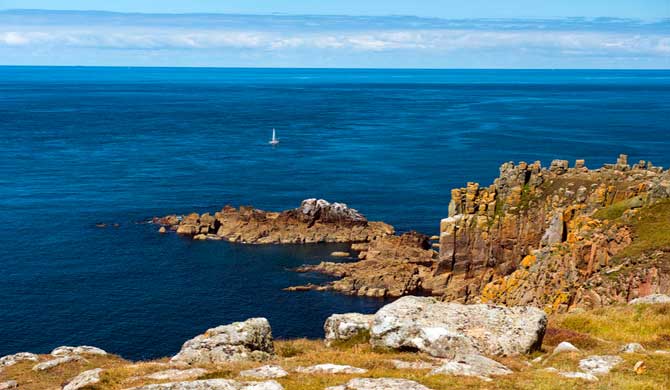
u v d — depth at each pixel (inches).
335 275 4471.0
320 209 5492.1
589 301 2529.5
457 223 4089.6
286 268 4623.5
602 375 1212.5
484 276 3946.9
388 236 5014.8
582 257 2834.6
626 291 2439.7
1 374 1552.7
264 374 1254.3
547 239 3339.1
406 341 1445.6
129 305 3870.6
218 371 1294.3
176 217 5718.5
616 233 2822.3
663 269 2409.0
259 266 4660.4
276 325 3644.2
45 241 5054.1
